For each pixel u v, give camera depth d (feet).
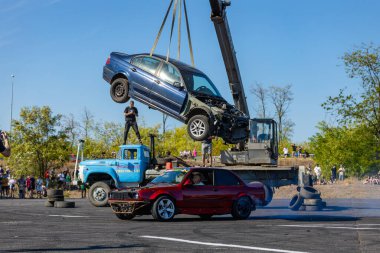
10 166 159.12
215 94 62.23
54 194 67.31
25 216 48.55
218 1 55.83
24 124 157.48
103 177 67.15
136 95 62.75
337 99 113.39
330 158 123.54
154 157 65.05
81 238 30.32
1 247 26.12
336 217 46.85
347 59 113.60
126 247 26.35
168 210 42.93
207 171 45.29
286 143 224.33
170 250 25.29
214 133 58.44
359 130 113.19
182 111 60.03
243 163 58.65
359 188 102.63
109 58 65.41
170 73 60.80
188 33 57.72
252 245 27.22
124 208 43.37
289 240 29.40
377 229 35.27
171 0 56.75
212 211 44.24
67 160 163.73
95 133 197.57
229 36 59.88
